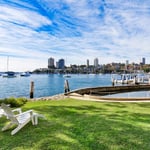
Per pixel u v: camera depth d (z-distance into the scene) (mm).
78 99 12555
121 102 11125
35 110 8281
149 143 4574
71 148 4258
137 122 6320
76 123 6160
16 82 55750
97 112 7918
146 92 25547
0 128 5738
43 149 4215
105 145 4434
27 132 5316
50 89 36031
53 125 5945
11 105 9359
